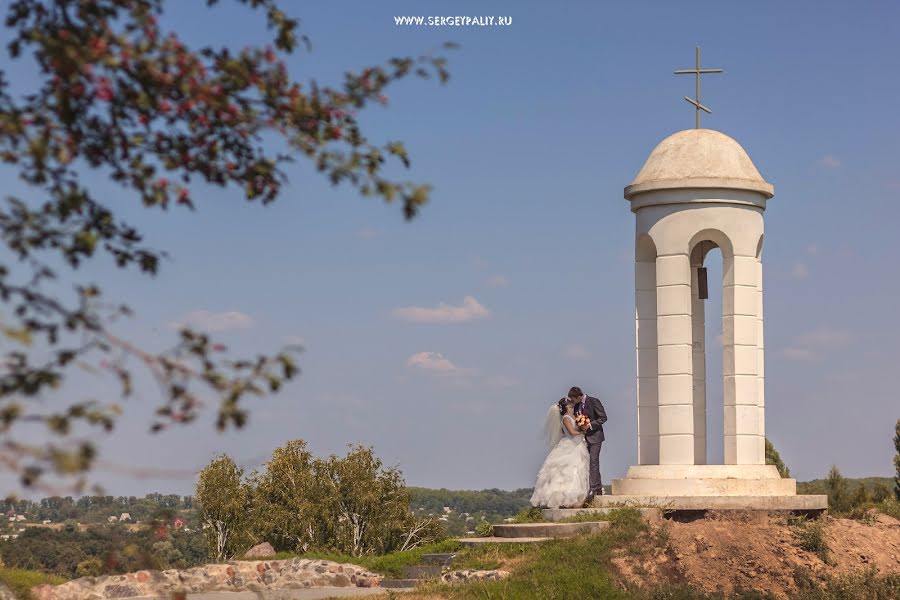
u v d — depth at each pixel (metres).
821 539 22.27
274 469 53.56
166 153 9.26
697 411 27.98
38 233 8.43
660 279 26.08
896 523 24.64
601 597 19.62
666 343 25.86
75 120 8.67
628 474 25.77
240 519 51.88
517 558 22.14
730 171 26.02
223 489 51.66
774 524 23.27
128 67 8.40
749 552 21.67
